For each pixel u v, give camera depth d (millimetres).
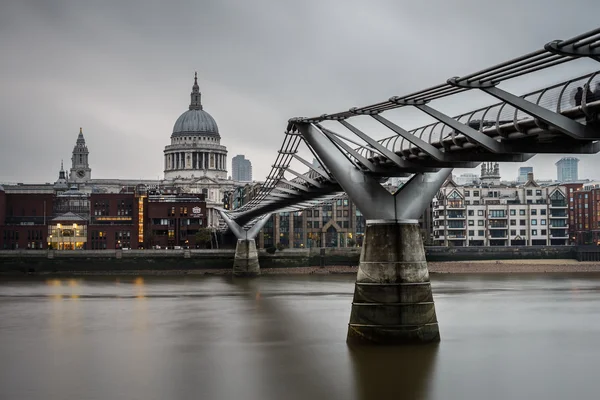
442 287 112938
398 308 51625
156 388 44219
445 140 43656
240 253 149250
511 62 28828
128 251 159875
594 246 173000
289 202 100875
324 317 74438
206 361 51656
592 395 41688
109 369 49500
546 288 110562
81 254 159125
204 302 91875
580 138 33125
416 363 48531
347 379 45156
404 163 49812
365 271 52531
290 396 41938
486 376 45656
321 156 54344
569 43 25766
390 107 43156
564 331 62375
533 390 42594
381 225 52375
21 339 61844
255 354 53781
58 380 46562
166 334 64000
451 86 35000
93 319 74625
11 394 43219
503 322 68125
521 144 39125
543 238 199875
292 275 153625
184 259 160625
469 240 197375
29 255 158375
